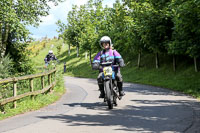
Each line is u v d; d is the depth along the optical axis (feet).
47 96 33.27
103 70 25.04
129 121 19.34
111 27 105.19
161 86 54.39
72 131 16.55
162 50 70.03
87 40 127.75
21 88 36.22
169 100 31.81
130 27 76.43
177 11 46.26
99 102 30.68
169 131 16.11
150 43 69.67
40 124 18.94
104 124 18.43
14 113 24.06
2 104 24.13
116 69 26.27
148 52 82.28
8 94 29.22
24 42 59.00
